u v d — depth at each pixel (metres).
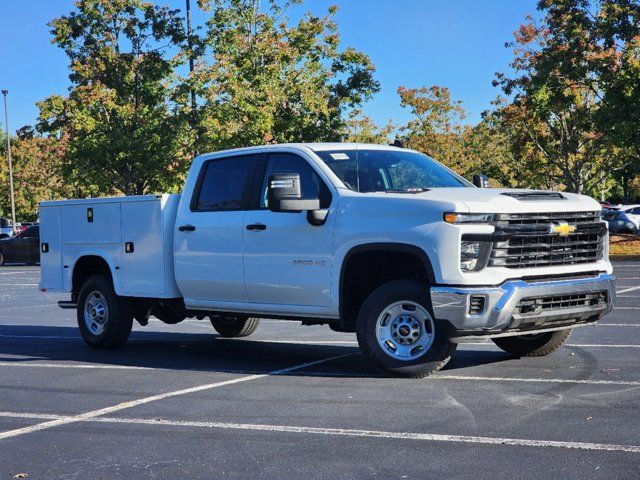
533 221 7.41
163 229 9.57
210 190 9.15
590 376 7.41
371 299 7.61
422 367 7.46
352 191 7.98
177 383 7.85
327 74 36.22
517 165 55.22
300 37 35.22
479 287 7.08
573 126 40.81
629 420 5.78
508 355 8.81
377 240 7.55
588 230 7.71
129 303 10.37
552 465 4.82
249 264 8.60
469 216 7.13
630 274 20.80
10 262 36.69
